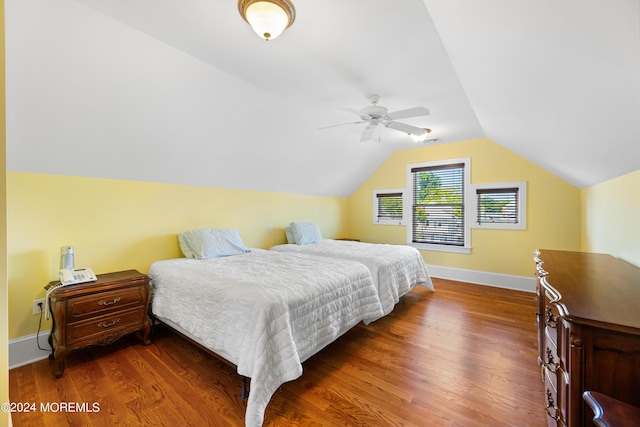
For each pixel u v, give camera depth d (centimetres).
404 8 143
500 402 165
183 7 148
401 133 378
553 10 88
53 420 149
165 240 293
